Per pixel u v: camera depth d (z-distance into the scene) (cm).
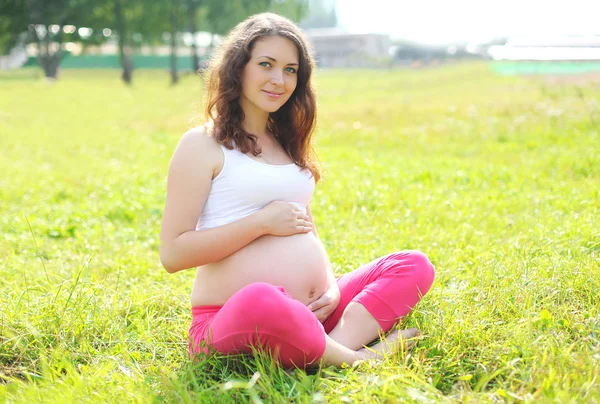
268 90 281
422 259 296
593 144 819
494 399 236
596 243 393
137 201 673
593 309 307
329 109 1614
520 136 990
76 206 670
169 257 275
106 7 4225
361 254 434
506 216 520
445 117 1262
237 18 4534
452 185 692
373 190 654
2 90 2852
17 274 415
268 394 242
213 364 265
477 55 3819
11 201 716
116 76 4709
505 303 314
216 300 279
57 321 311
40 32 4244
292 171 293
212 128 281
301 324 251
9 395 247
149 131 1438
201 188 276
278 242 282
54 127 1540
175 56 4169
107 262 445
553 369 241
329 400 239
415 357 264
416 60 4406
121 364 282
